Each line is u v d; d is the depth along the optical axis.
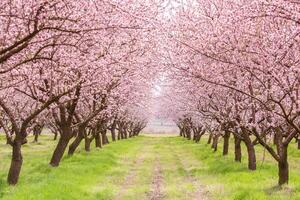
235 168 25.38
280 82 14.48
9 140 19.73
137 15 14.63
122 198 18.36
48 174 22.02
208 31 17.22
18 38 14.28
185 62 19.00
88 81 21.30
